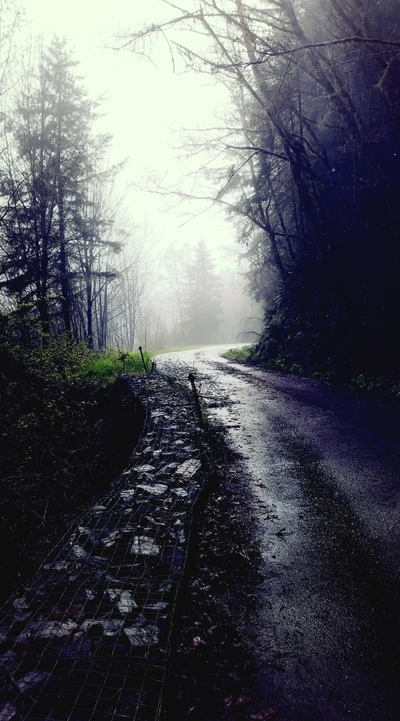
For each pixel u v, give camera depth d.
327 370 13.64
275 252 21.11
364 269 14.84
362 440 6.03
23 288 17.03
